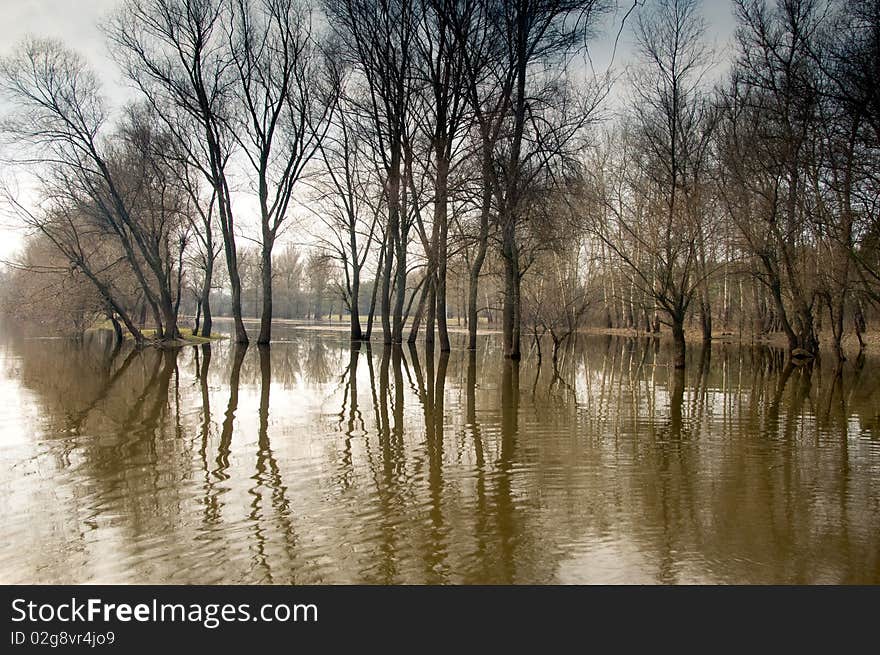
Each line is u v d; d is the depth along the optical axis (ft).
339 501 24.23
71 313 113.29
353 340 125.29
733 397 50.83
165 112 100.94
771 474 28.35
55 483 26.30
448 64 80.53
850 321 126.62
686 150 96.32
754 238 87.10
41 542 20.31
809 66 43.42
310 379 61.41
